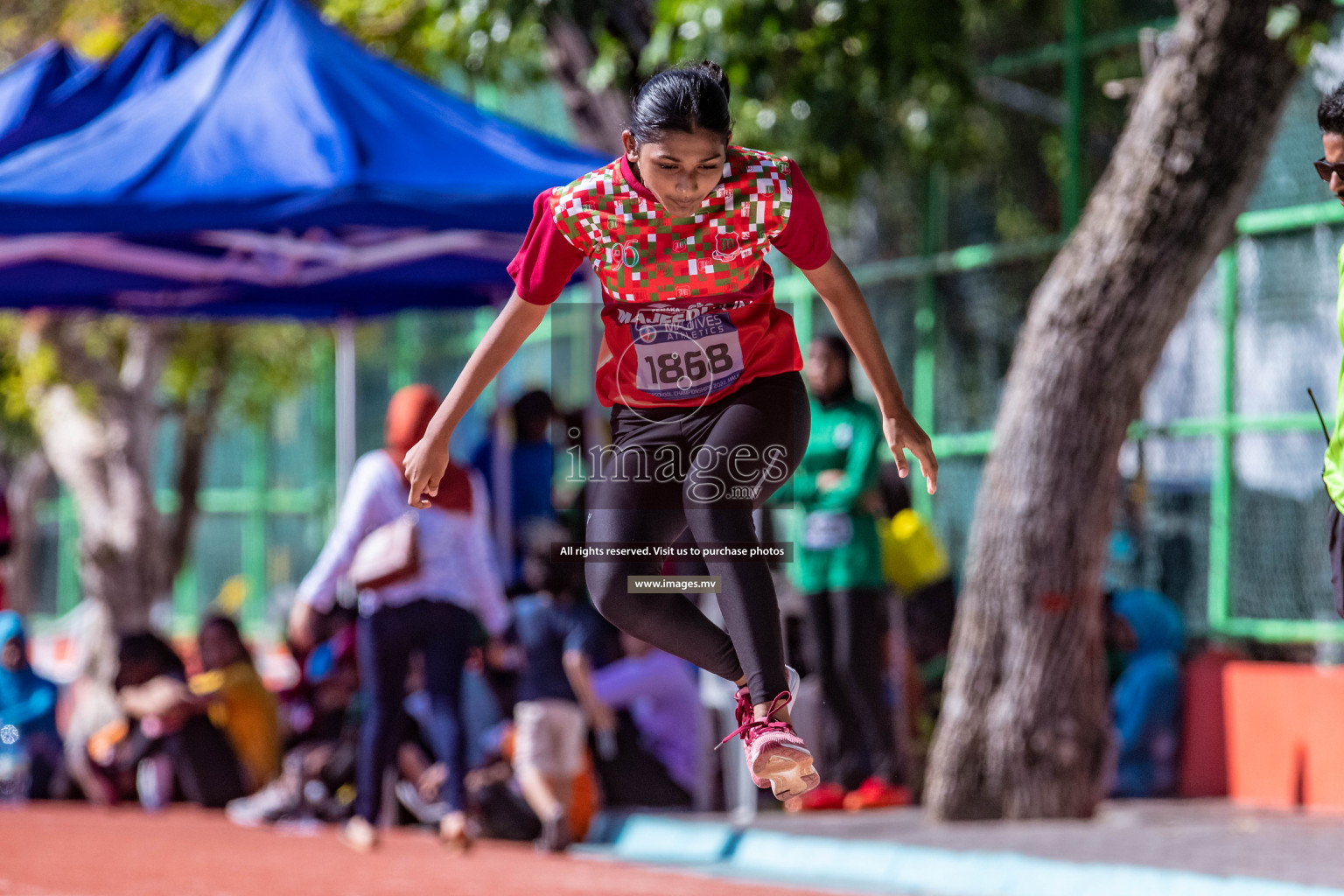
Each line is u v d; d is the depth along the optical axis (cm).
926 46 2358
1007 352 2616
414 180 1997
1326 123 991
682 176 867
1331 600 2173
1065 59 2555
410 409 1912
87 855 1889
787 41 2359
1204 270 1947
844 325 974
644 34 2436
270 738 2522
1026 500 1983
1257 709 2189
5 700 2680
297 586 4525
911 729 2339
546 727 2020
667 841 2017
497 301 2825
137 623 3294
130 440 3372
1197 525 2344
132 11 3231
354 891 1628
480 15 2373
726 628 938
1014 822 1962
